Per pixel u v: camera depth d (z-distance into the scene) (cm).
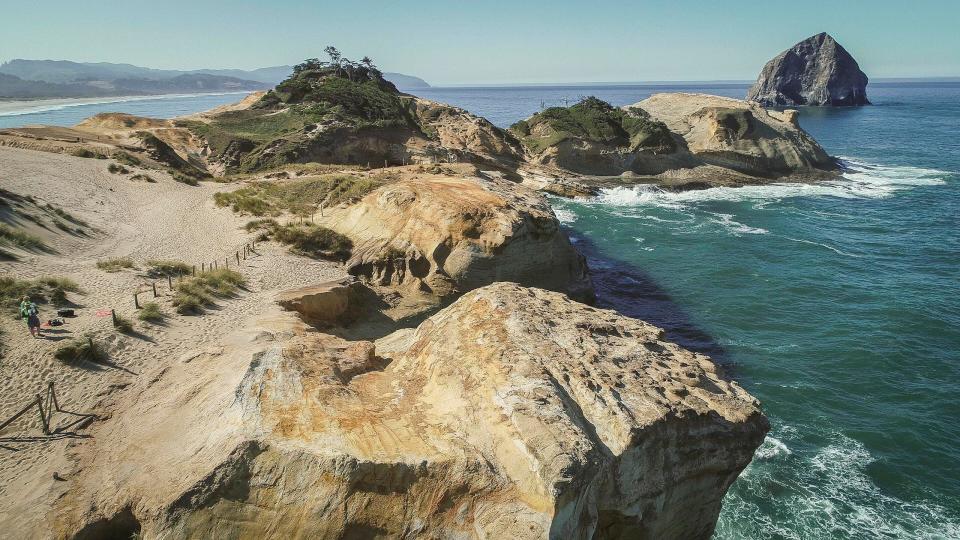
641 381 1377
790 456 2089
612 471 1183
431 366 1500
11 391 1619
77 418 1528
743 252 4388
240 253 3138
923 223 5116
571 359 1412
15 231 2675
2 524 1176
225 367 1619
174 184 4731
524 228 3016
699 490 1379
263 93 9812
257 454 1191
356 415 1295
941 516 1828
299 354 1535
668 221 5372
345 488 1124
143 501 1172
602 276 3934
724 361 2762
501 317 1590
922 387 2519
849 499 1894
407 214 3158
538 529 1032
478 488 1111
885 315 3206
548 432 1141
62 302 2170
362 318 2656
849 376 2612
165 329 2086
